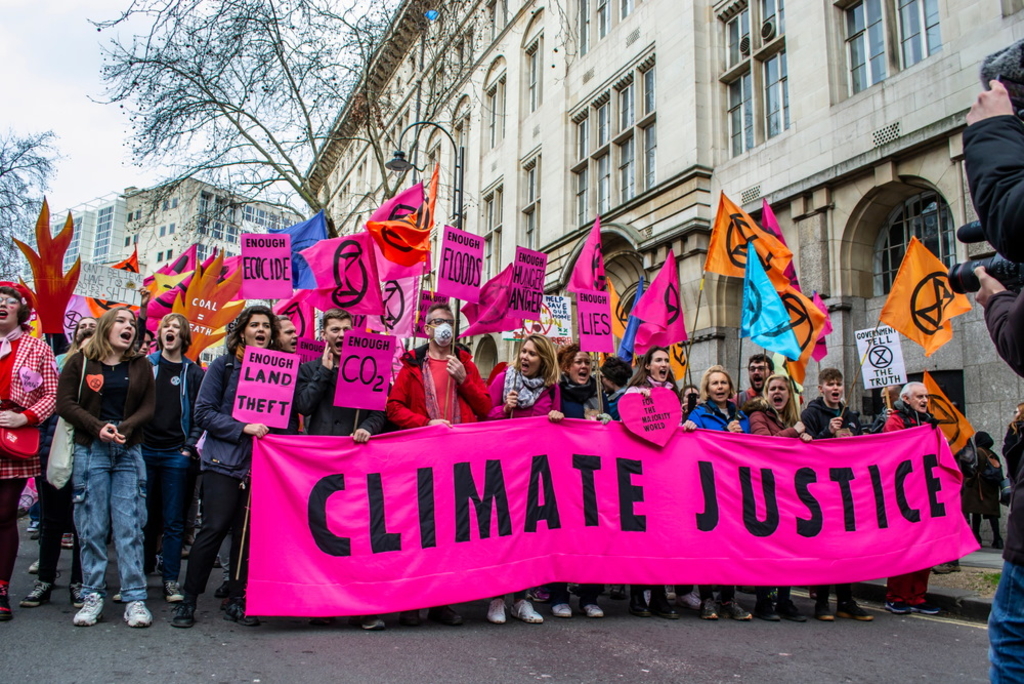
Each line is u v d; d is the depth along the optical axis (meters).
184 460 5.42
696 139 14.10
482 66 24.64
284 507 4.49
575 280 7.12
